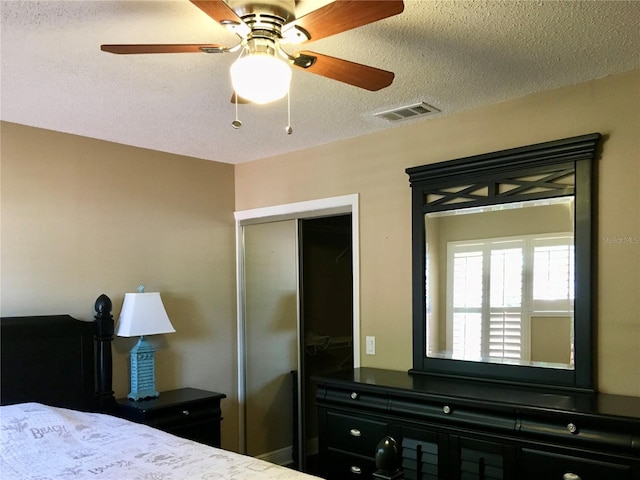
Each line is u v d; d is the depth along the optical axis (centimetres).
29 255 319
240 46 171
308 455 409
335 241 430
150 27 199
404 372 320
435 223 314
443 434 254
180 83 256
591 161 256
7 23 194
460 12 189
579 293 256
